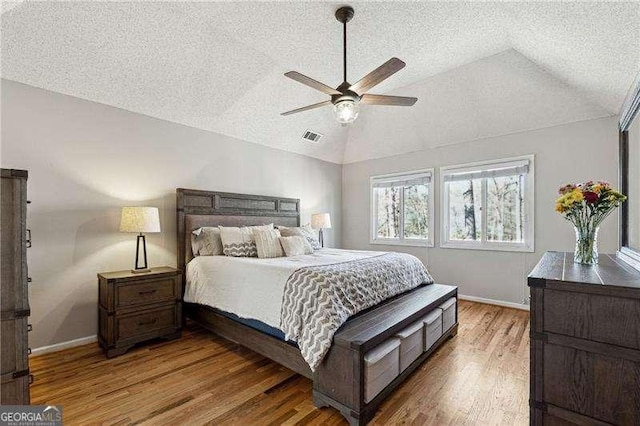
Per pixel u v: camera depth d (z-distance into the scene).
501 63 3.25
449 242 4.57
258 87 3.51
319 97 3.96
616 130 3.30
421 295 2.78
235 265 2.72
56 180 2.72
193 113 3.54
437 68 3.45
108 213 3.02
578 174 3.53
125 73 2.83
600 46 2.12
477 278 4.29
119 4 2.29
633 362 1.13
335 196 5.80
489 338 2.93
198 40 2.74
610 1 1.65
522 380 2.16
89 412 1.79
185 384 2.11
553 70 3.04
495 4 2.26
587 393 1.23
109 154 3.04
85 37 2.44
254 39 2.79
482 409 1.83
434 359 2.48
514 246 3.98
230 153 4.11
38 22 2.23
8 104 2.49
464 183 4.49
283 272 2.28
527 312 3.76
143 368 2.35
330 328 1.86
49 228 2.67
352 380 1.70
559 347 1.29
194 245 3.44
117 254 3.07
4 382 1.51
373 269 2.56
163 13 2.43
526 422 1.71
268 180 4.59
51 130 2.69
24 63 2.44
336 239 5.83
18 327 1.55
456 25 2.60
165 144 3.46
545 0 1.93
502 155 4.07
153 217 2.93
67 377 2.21
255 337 2.42
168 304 2.93
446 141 4.53
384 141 5.04
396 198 5.27
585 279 1.29
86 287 2.86
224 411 1.81
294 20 2.52
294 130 4.52
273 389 2.06
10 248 1.54
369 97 2.42
